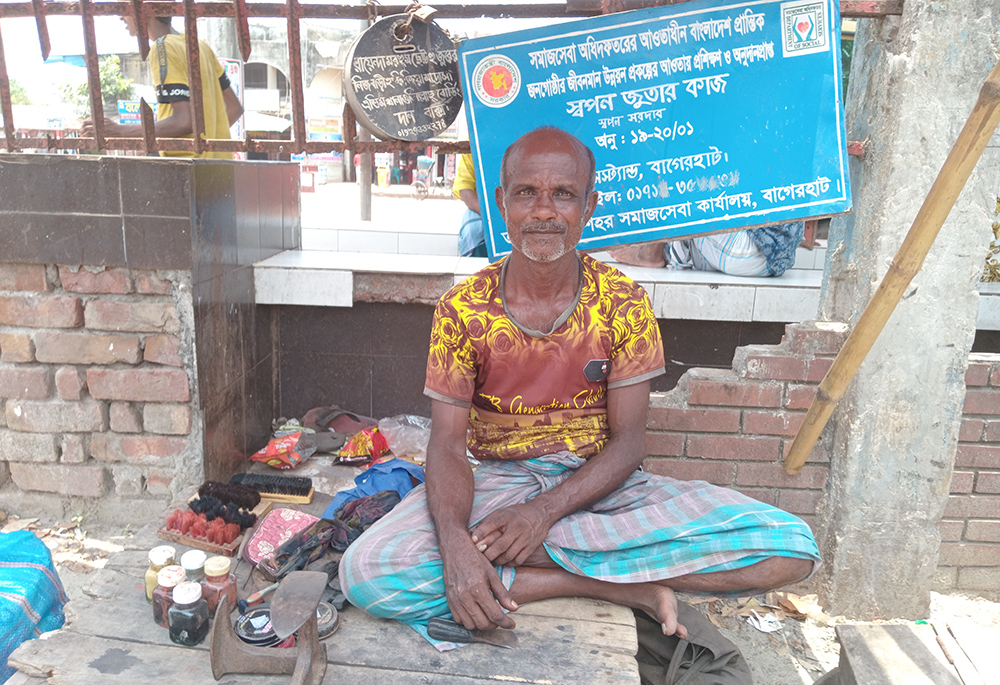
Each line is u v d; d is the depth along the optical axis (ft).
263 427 11.50
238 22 8.14
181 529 7.80
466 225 14.84
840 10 7.82
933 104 7.81
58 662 5.78
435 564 6.29
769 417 9.06
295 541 7.62
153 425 9.24
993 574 9.57
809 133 8.05
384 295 11.15
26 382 9.21
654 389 11.43
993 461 9.15
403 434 11.03
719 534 6.41
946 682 6.54
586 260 7.28
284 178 12.64
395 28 8.07
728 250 11.27
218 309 9.62
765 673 8.21
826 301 9.34
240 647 5.76
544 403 7.18
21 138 8.79
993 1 7.57
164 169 8.42
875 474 8.77
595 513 7.09
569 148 6.43
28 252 8.70
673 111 8.14
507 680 5.79
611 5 7.96
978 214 8.01
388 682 5.73
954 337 8.34
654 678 7.38
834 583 9.14
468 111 8.23
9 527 9.41
